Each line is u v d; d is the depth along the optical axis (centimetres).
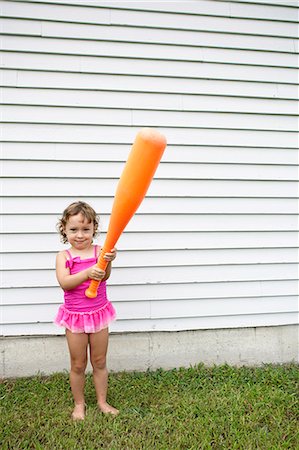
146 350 327
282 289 340
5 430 246
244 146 324
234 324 337
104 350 267
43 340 316
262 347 341
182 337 331
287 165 332
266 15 316
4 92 292
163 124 312
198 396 287
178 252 323
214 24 310
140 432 249
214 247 327
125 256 317
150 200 317
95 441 239
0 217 301
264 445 238
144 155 194
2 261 304
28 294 309
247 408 275
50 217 305
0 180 298
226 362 337
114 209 214
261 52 319
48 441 238
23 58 292
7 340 312
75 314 255
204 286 329
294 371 326
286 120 328
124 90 305
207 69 313
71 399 282
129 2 299
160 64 307
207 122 317
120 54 302
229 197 326
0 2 284
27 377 314
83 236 256
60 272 255
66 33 294
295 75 326
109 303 269
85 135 304
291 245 338
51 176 303
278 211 334
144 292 322
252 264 334
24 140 298
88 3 294
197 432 247
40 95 296
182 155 317
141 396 288
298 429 253
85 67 299
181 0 304
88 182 307
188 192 320
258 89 321
